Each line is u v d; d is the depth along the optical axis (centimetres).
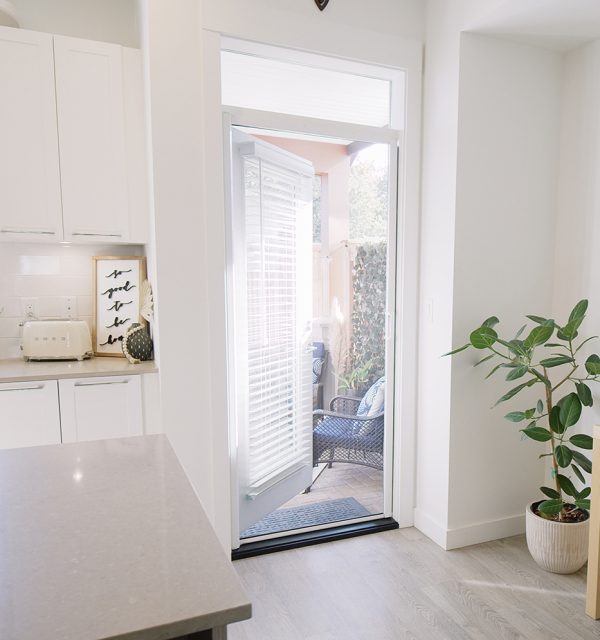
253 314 241
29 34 222
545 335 206
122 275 263
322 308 280
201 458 224
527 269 247
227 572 66
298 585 213
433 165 242
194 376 220
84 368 232
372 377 279
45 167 229
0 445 215
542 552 219
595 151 232
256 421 246
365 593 208
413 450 262
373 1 234
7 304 259
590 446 208
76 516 82
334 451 300
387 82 263
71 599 60
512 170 239
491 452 247
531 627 187
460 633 183
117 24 259
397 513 265
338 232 273
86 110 232
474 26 216
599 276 231
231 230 226
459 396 237
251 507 247
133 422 231
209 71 209
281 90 302
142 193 245
